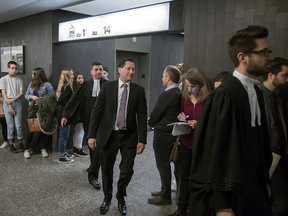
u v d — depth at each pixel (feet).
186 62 9.51
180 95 8.18
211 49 8.86
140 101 8.04
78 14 16.47
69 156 14.03
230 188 3.12
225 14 8.49
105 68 15.06
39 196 9.25
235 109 3.29
